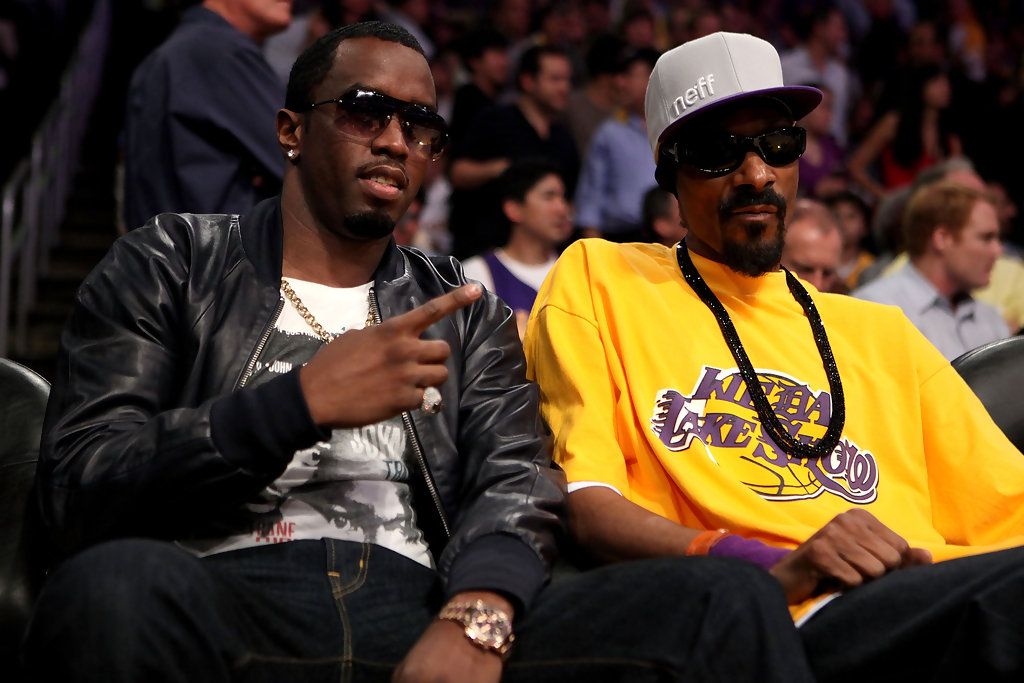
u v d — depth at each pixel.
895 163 6.88
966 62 9.05
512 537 1.68
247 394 1.57
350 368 1.55
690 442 1.98
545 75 4.96
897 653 1.71
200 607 1.44
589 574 1.63
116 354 1.72
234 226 1.88
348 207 1.81
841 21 8.20
